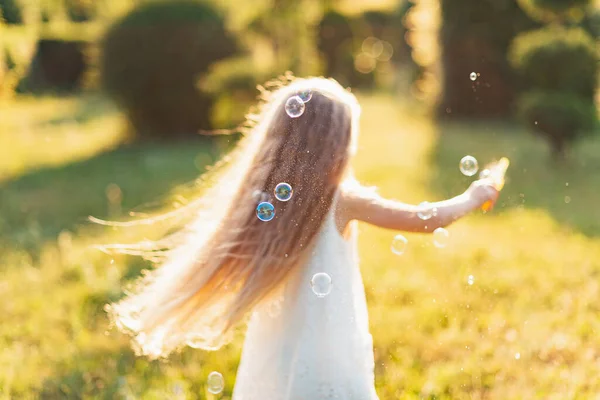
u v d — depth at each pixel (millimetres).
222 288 2180
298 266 2135
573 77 8711
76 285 4949
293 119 2170
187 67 11672
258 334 2195
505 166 2354
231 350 3676
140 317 2312
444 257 5273
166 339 2299
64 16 18422
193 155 10336
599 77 8836
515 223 6309
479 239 5793
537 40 8922
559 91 8797
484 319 4051
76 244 6051
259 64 11469
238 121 10617
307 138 2145
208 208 2326
